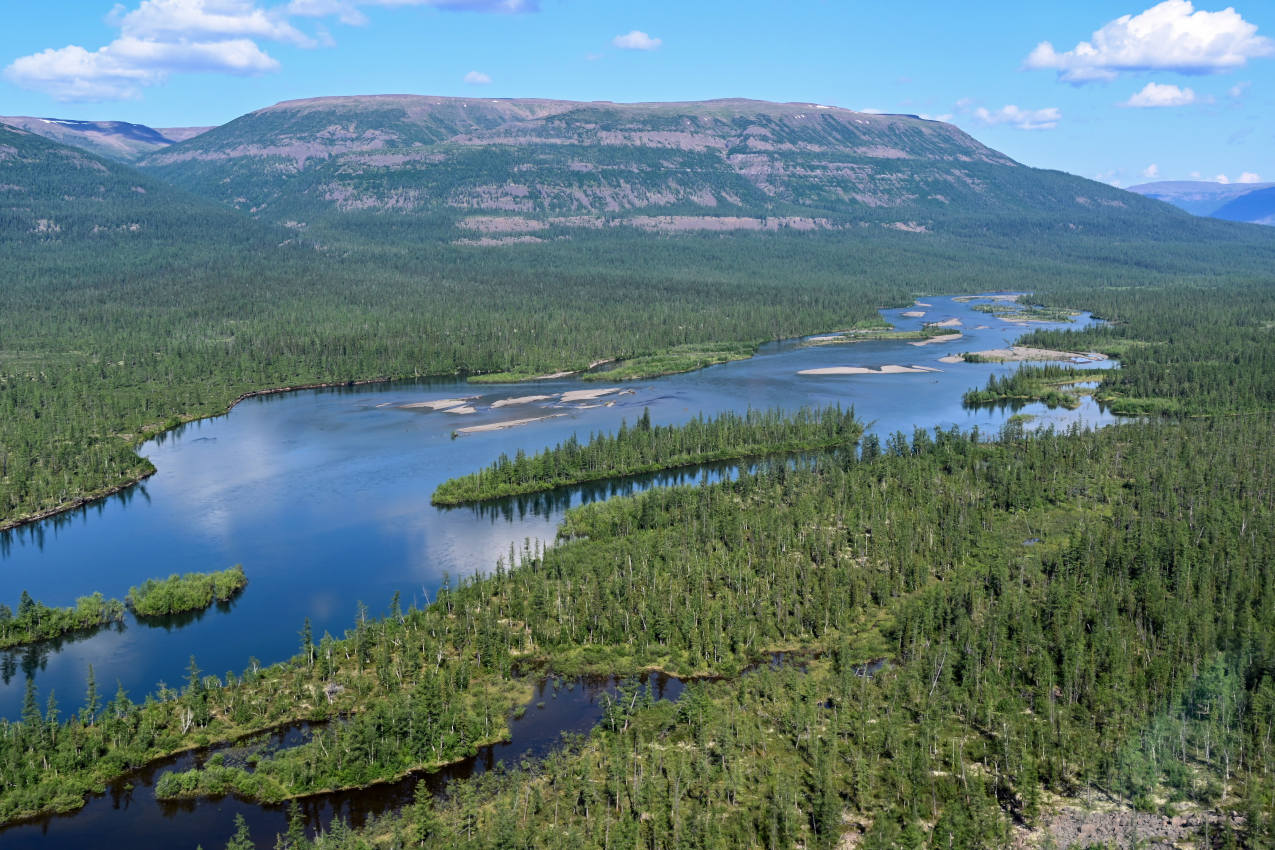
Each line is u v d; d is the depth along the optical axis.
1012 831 122.19
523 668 165.88
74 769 138.38
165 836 126.44
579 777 133.12
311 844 121.62
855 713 147.25
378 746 139.62
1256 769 132.50
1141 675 151.50
